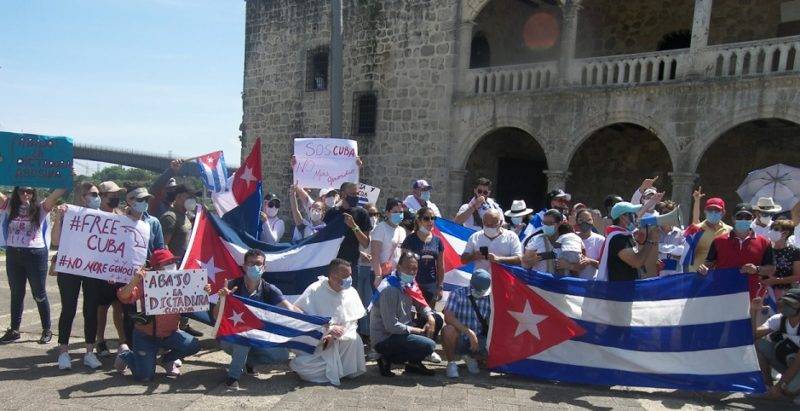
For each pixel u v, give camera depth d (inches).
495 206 374.9
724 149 623.8
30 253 278.5
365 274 307.4
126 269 247.6
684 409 221.8
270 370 258.4
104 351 270.4
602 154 714.2
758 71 522.6
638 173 688.4
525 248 293.7
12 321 284.2
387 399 222.8
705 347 241.6
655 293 248.2
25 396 210.1
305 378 241.6
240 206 335.0
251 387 232.1
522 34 793.6
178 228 307.0
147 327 229.9
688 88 498.3
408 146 698.2
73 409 199.5
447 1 660.1
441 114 669.3
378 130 724.7
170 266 234.8
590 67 560.7
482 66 745.6
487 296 262.2
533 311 252.8
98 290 248.7
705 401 231.9
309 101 802.8
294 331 238.2
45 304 284.5
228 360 269.3
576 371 247.4
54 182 279.4
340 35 538.6
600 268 262.4
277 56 837.8
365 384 241.9
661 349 244.1
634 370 243.8
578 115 564.4
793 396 231.3
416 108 689.6
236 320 232.7
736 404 229.3
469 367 262.1
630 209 259.8
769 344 243.9
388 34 711.1
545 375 248.8
